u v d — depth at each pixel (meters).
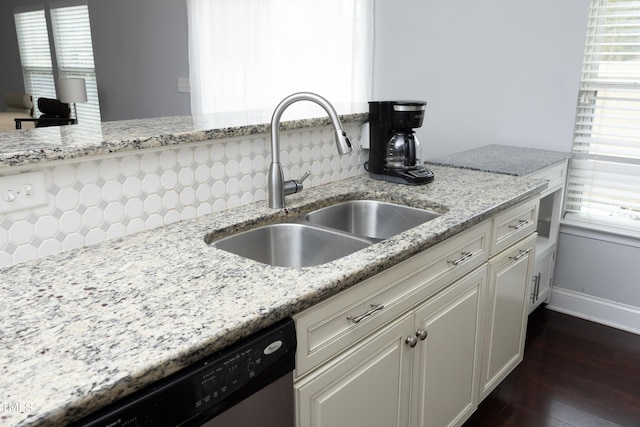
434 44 3.13
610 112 2.64
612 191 2.71
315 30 3.54
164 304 1.01
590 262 2.80
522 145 2.94
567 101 2.73
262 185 1.79
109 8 5.34
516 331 2.16
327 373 1.19
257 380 1.00
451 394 1.76
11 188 1.19
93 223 1.36
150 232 1.46
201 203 1.61
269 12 3.77
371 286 1.28
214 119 1.83
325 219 1.84
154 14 4.85
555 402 2.14
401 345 1.43
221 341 0.91
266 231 1.63
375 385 1.36
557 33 2.69
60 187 1.28
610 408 2.10
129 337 0.89
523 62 2.83
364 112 2.14
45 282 1.12
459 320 1.70
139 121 1.77
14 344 0.86
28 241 1.24
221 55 4.18
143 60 5.13
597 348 2.55
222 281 1.12
